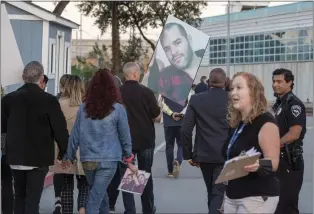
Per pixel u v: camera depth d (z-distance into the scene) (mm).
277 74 6477
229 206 4676
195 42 8281
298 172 6418
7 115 6527
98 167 6242
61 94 7469
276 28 49719
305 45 47188
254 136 4578
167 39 8328
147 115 7668
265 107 4648
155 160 14391
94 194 6320
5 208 6992
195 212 8430
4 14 7418
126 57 36031
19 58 7469
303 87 47188
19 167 6438
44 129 6465
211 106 6699
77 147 6469
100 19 33000
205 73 55656
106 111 6227
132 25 34531
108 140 6270
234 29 53562
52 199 9242
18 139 6406
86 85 7559
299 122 6301
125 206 7715
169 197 9633
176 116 11141
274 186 4555
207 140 6684
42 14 17062
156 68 8352
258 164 4387
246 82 4633
